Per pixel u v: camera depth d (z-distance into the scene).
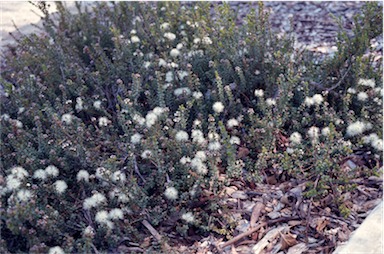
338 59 1.01
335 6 1.51
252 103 1.01
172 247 0.75
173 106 0.99
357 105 0.96
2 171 0.84
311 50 1.28
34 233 0.70
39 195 0.79
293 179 0.86
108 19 1.32
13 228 0.69
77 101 0.98
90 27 1.27
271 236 0.76
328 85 1.03
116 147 0.89
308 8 1.51
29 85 1.03
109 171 0.78
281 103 0.91
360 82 0.94
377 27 1.04
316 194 0.78
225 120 0.97
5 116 0.97
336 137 0.86
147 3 1.39
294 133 0.87
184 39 1.13
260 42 1.07
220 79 0.93
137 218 0.78
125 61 1.13
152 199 0.81
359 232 0.73
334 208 0.80
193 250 0.75
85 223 0.78
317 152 0.83
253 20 1.11
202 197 0.81
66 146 0.85
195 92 0.96
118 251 0.75
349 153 0.85
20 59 1.16
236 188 0.85
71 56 1.16
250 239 0.76
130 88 1.06
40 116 0.95
